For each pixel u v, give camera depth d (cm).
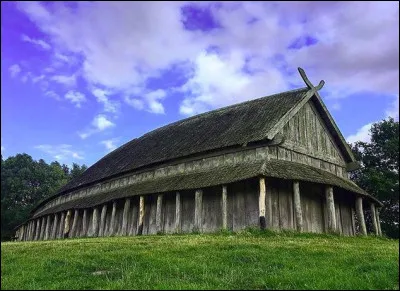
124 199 3133
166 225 2820
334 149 3095
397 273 995
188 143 3052
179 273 1067
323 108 2950
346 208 2975
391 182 4203
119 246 1619
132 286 928
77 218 3897
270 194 2369
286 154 2592
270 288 905
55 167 8156
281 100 2923
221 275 1048
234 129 2802
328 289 865
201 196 2491
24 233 5644
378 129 4641
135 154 3812
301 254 1343
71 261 1257
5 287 977
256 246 1502
